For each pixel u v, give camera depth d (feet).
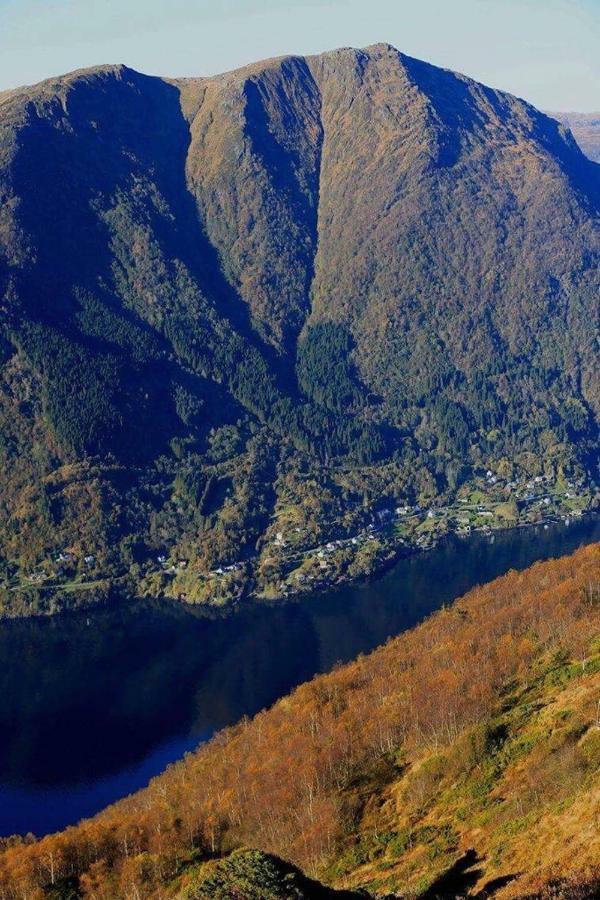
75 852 434.71
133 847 433.07
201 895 273.95
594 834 282.97
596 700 385.50
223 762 513.86
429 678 495.41
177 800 479.82
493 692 451.94
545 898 248.52
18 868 426.10
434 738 432.25
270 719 556.92
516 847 307.37
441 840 345.51
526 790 347.36
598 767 332.19
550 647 481.46
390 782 418.92
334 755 447.01
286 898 267.18
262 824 415.64
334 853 376.48
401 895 303.07
